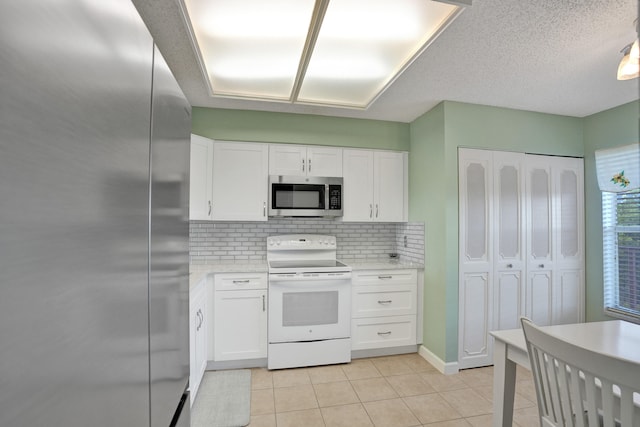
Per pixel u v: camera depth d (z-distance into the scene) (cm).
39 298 31
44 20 31
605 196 293
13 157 28
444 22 155
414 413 208
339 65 202
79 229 37
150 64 60
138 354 54
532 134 294
